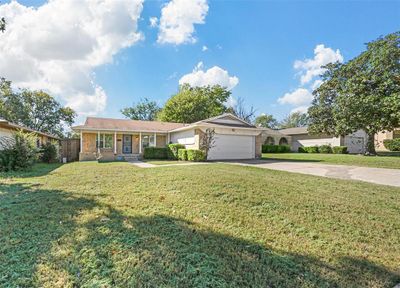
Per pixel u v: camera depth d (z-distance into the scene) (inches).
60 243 114.3
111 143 753.6
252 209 172.9
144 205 176.2
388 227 150.2
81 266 96.2
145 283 87.3
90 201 183.9
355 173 377.1
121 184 248.8
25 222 138.4
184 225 142.2
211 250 114.1
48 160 591.5
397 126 624.1
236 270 99.0
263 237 132.0
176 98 1304.1
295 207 179.0
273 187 232.7
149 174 314.7
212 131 634.2
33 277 88.1
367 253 118.7
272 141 1211.9
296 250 119.1
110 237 122.0
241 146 692.7
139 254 106.7
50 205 171.6
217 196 198.7
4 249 107.3
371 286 92.3
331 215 166.2
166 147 734.5
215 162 563.8
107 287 84.4
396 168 447.5
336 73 768.3
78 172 348.5
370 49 669.9
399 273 102.1
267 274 96.8
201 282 89.6
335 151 963.3
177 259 104.4
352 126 679.7
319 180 288.0
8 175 317.4
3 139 401.7
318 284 91.9
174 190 217.3
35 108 1201.4
